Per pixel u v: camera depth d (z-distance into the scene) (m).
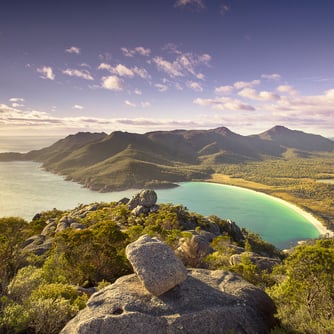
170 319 10.16
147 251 12.57
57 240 34.38
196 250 33.25
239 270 25.81
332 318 10.79
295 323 11.09
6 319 12.59
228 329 10.35
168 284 11.51
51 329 13.07
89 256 28.53
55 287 17.94
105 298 11.45
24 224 23.61
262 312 11.85
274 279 24.12
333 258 12.51
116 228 38.78
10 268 20.86
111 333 9.63
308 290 12.51
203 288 12.37
